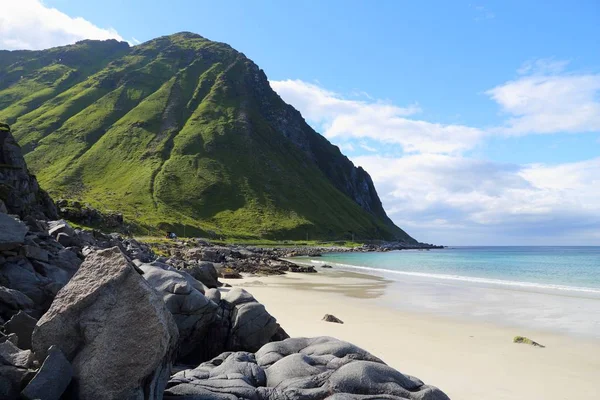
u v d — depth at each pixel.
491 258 121.31
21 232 16.95
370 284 44.88
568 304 31.28
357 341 18.75
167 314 8.05
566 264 90.00
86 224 92.94
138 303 7.62
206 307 15.30
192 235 154.38
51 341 7.50
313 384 8.88
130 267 7.99
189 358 15.65
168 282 15.62
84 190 183.50
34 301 14.05
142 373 7.25
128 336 7.40
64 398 7.16
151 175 198.50
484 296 35.59
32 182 53.59
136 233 125.62
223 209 194.12
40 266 16.67
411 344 18.50
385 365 9.63
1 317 11.48
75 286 7.90
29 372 7.12
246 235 174.38
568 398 12.53
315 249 161.62
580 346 18.69
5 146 50.41
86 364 7.23
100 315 7.54
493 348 18.11
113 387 7.14
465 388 13.23
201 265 34.66
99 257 8.29
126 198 178.38
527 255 148.12
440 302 31.64
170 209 178.75
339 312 26.14
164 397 8.14
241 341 15.51
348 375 8.99
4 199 38.72
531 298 34.53
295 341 11.17
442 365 15.57
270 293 34.88
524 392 12.95
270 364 10.08
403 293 37.03
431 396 8.73
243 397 8.37
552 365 15.80
